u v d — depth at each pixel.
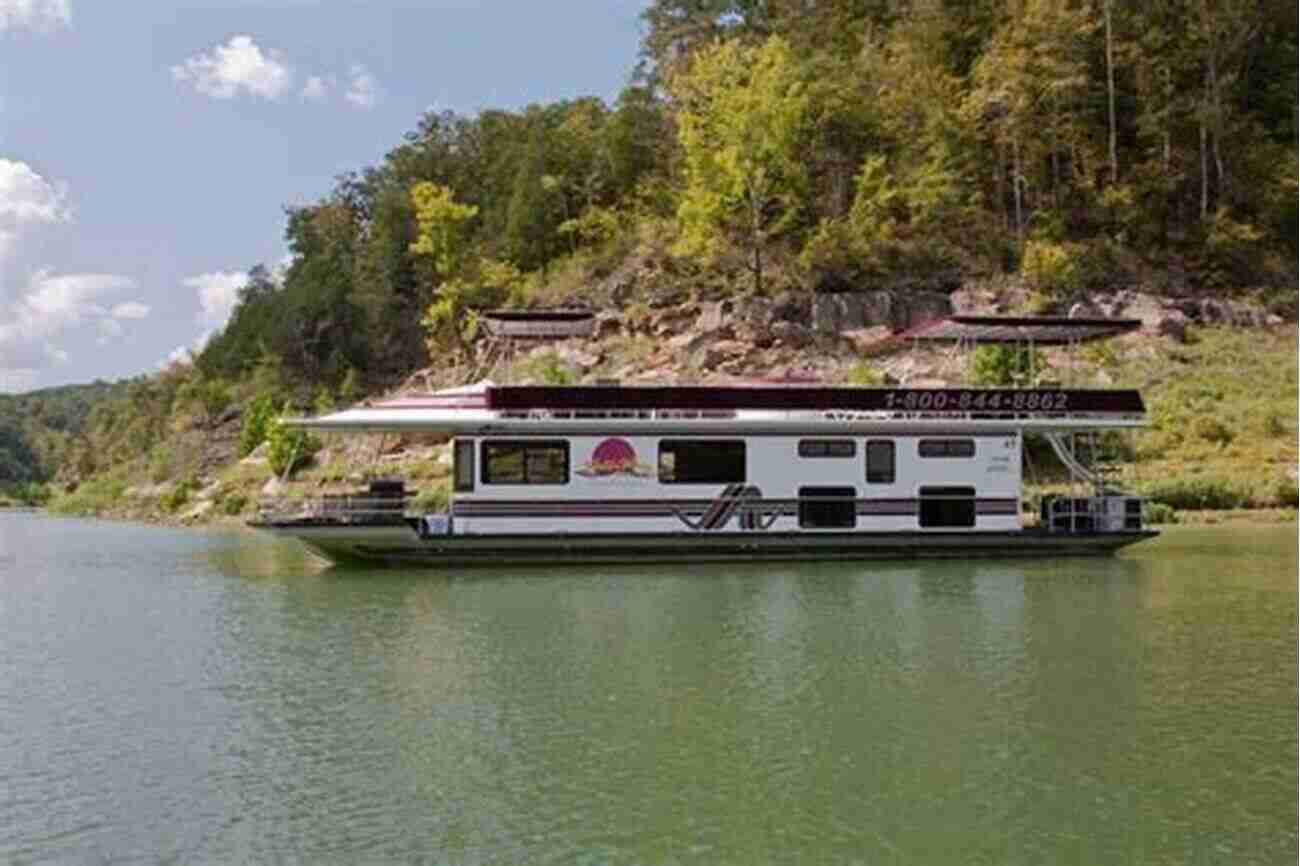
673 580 31.41
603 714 17.17
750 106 81.06
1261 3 97.88
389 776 14.60
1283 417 62.28
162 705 18.12
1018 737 15.88
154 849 12.49
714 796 13.80
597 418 34.59
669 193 92.38
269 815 13.38
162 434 108.25
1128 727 16.31
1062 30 90.81
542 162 100.69
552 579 31.84
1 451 174.75
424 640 22.97
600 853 12.23
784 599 27.81
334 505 35.38
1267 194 89.06
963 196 86.00
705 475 35.09
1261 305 80.00
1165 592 28.52
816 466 35.53
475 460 34.47
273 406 90.38
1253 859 11.95
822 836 12.59
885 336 73.75
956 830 12.74
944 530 35.66
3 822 13.27
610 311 80.69
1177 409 63.03
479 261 94.50
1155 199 88.00
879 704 17.58
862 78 95.19
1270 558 35.50
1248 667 19.94
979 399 36.00
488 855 12.24
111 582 33.94
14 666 21.14
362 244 118.75
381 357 103.94
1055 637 22.67
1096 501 36.50
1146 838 12.49
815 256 79.31
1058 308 76.50
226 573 35.84
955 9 103.12
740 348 73.31
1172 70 94.81
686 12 111.00
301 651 22.11
